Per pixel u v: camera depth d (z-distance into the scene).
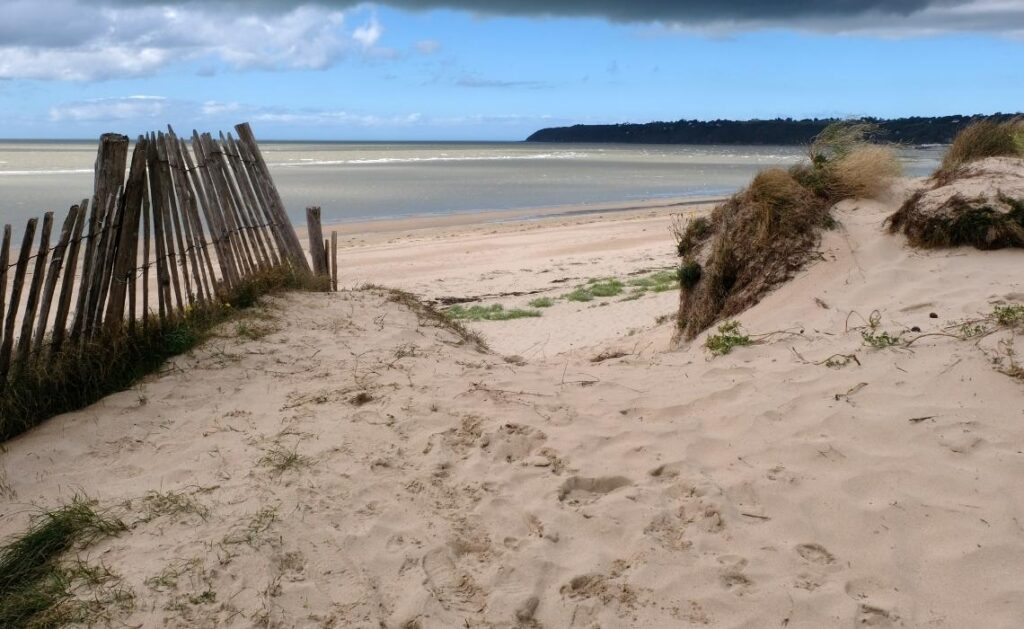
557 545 3.42
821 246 6.79
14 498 3.89
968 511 3.31
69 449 4.39
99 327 5.29
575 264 17.66
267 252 7.61
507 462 4.17
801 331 5.54
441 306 13.37
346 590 3.14
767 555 3.24
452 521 3.63
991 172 6.56
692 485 3.76
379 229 26.92
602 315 11.72
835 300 5.96
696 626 2.89
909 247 6.45
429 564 3.32
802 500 3.57
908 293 5.66
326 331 6.40
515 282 15.58
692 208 34.34
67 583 3.15
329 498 3.80
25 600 3.06
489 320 11.91
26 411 4.66
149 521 3.56
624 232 23.56
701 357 5.62
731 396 4.69
